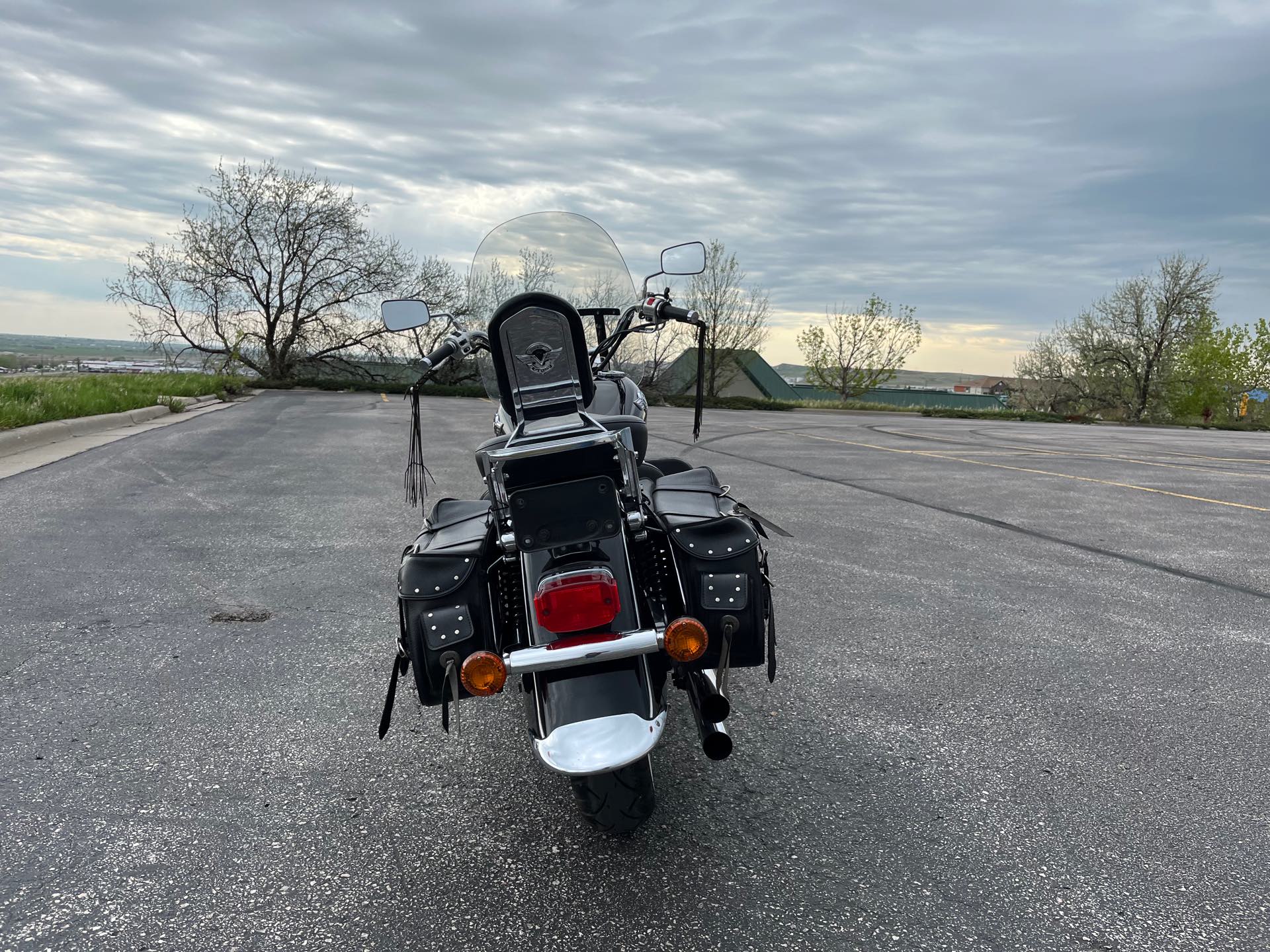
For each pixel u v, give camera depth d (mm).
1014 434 21766
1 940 2258
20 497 7758
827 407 34312
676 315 3479
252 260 34000
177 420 15469
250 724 3555
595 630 2488
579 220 3775
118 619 4742
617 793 2477
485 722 3627
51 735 3414
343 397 25797
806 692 3969
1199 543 7324
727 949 2268
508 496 2434
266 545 6371
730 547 2686
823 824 2875
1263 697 3977
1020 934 2328
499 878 2572
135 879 2529
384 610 4988
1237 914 2418
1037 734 3566
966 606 5301
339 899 2461
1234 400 45812
